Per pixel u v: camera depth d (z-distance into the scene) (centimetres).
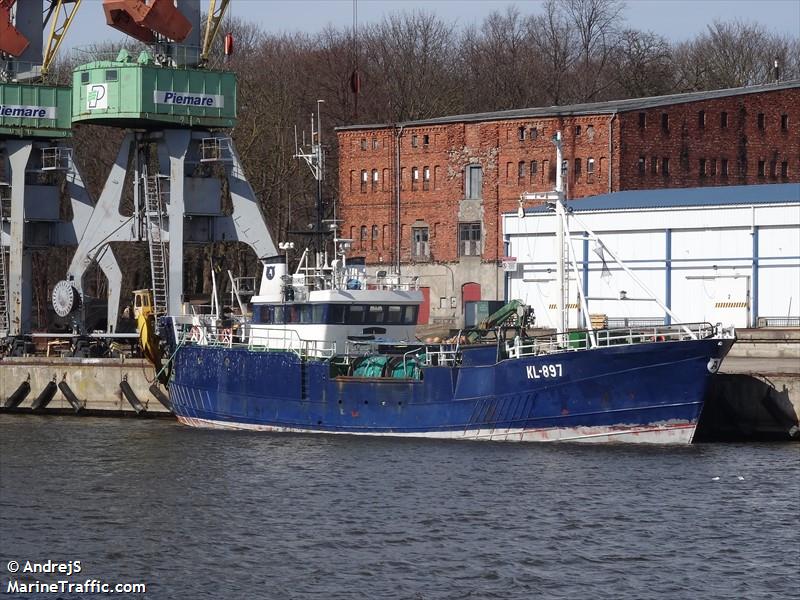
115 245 16288
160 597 5750
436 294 16788
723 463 7975
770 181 17150
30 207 12044
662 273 13162
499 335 8656
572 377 8369
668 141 16162
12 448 9088
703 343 8125
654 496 7225
